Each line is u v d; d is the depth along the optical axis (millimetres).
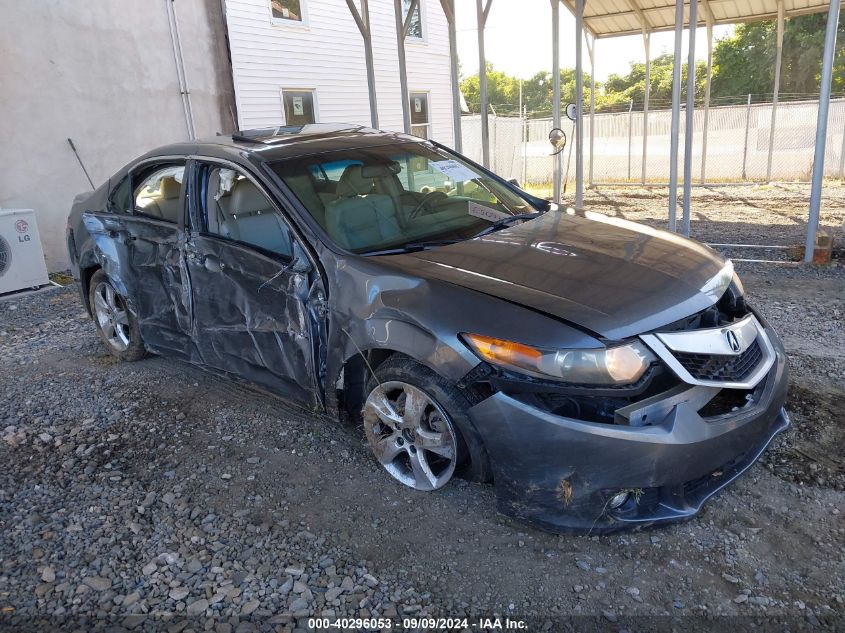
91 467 3600
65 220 9250
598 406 2635
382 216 3619
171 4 10281
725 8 12711
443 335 2799
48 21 8828
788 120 15648
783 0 12391
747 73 31844
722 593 2475
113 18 9539
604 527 2621
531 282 2928
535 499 2666
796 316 5316
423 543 2848
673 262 3152
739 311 3234
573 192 14852
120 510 3199
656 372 2625
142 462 3641
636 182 16078
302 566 2744
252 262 3568
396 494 3205
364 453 3590
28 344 5855
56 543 2967
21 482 3490
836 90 28859
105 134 9602
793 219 9914
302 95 12852
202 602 2570
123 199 4664
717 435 2631
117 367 5051
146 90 10070
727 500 2996
